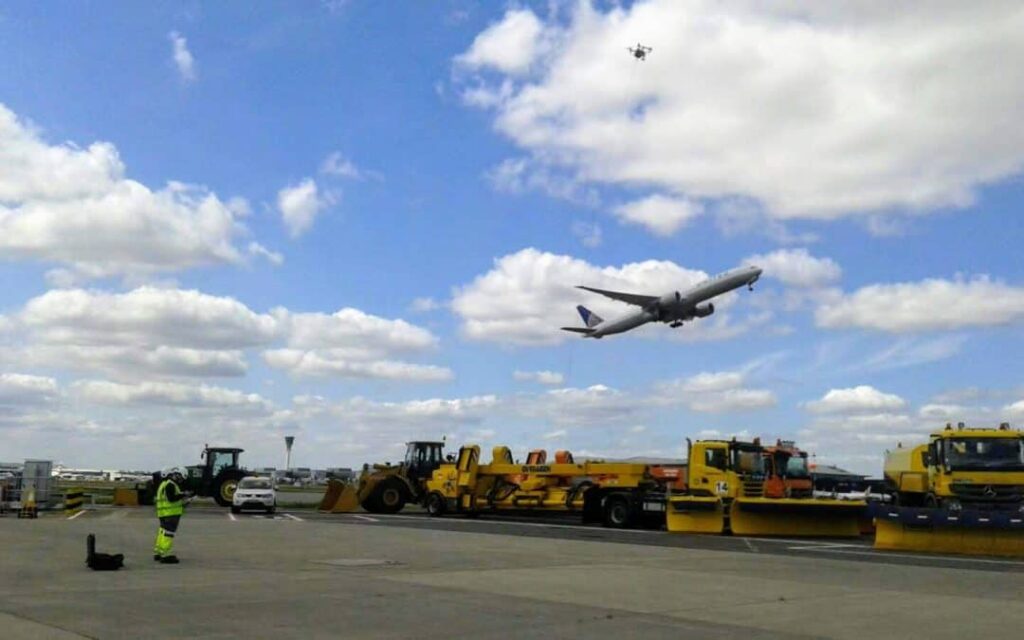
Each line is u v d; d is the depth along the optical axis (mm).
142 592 13414
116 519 33750
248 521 33969
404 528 30906
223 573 16016
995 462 24641
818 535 28688
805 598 13555
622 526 33781
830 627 11016
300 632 10320
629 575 16469
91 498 49656
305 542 23406
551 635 10297
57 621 10805
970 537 22688
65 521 32000
